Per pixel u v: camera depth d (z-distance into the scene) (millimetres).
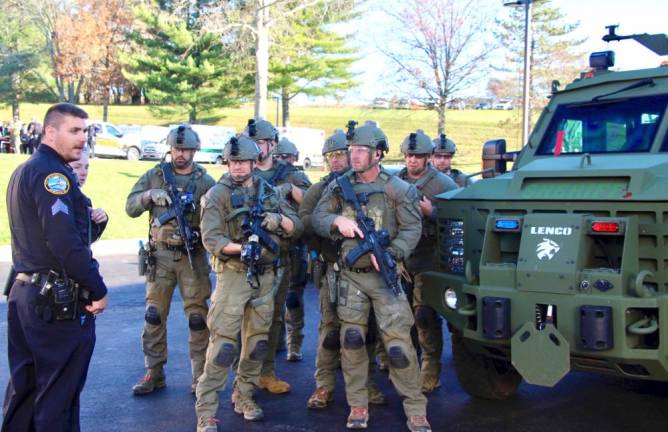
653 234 4191
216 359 4973
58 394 3986
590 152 5699
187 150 5793
